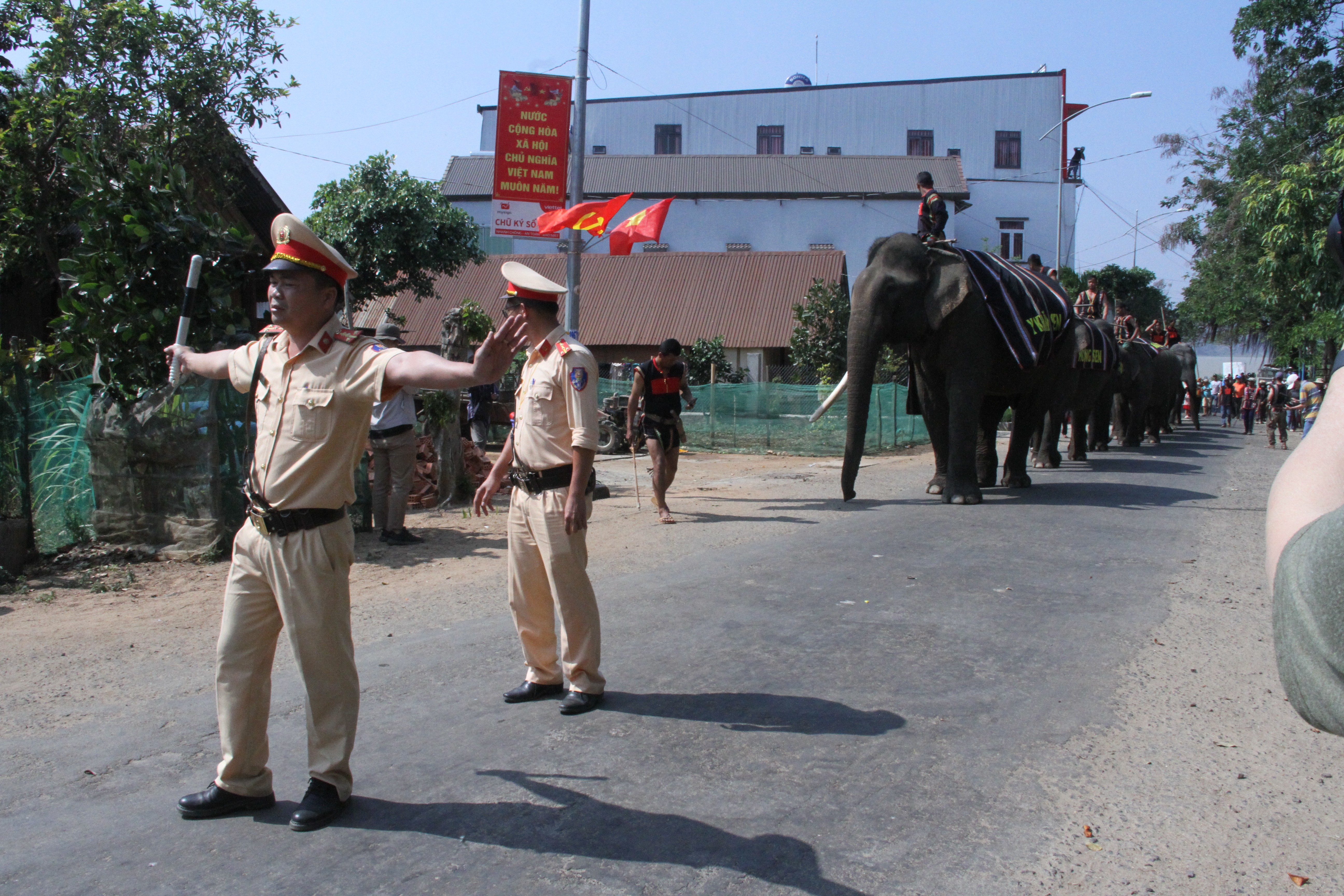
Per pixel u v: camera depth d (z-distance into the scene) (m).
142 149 12.73
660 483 10.10
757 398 21.69
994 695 4.80
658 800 3.65
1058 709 4.61
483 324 18.12
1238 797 3.70
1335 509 1.24
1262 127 27.34
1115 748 4.16
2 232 12.57
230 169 14.57
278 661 5.42
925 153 55.44
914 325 11.26
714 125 56.75
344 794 3.54
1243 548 8.77
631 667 5.27
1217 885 3.08
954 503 11.42
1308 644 1.13
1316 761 4.04
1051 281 14.19
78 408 8.30
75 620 6.29
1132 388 22.88
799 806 3.60
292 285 3.35
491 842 3.33
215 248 9.04
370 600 6.82
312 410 3.35
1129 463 18.41
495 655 5.50
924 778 3.84
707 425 22.23
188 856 3.26
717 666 5.27
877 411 21.67
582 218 11.05
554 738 4.27
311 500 3.38
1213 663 5.35
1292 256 17.69
